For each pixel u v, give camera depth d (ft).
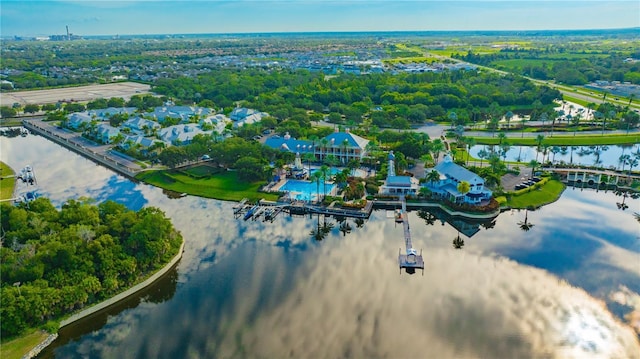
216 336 392.88
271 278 479.41
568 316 413.59
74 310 421.18
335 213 649.20
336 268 500.33
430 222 632.79
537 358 364.58
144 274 478.18
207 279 479.41
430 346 377.30
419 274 485.56
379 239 574.97
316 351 371.15
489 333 392.27
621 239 558.56
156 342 389.39
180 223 623.36
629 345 378.12
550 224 608.60
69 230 477.36
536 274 482.28
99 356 376.48
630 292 446.60
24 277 422.82
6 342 380.37
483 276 479.82
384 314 417.08
